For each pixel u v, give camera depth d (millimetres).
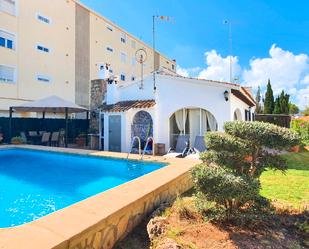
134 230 4750
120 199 4883
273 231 4379
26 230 3521
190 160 10211
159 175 7039
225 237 4121
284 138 4645
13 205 7113
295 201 6156
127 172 10953
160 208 5336
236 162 5047
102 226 3912
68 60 29344
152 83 16812
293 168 10547
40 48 25984
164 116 15602
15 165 12648
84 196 7906
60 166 12445
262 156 5113
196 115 15367
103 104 19672
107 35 35906
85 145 20703
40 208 6840
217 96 14102
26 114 24031
